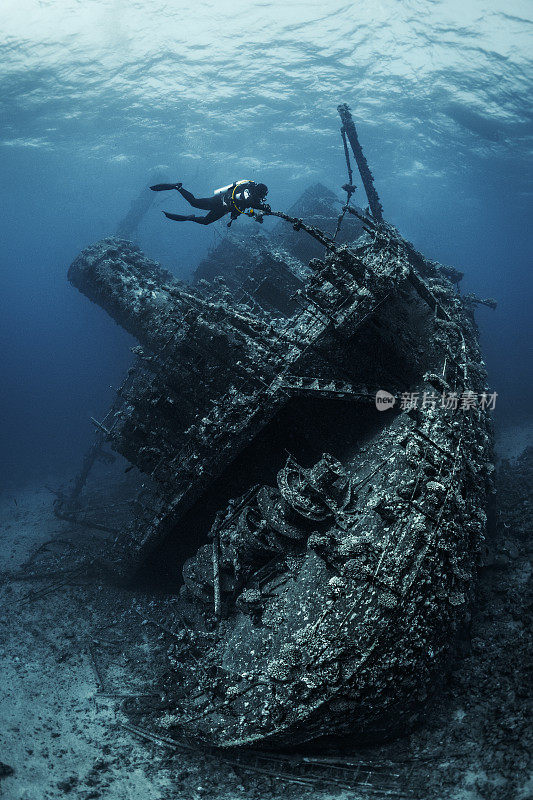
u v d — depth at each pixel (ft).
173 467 44.57
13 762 32.68
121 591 53.06
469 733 29.30
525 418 101.71
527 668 31.48
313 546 31.42
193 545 48.55
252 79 131.34
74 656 44.16
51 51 119.75
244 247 82.69
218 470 41.86
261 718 29.43
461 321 52.90
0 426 122.21
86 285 65.46
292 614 32.01
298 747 30.27
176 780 30.37
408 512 31.45
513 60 125.70
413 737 30.35
